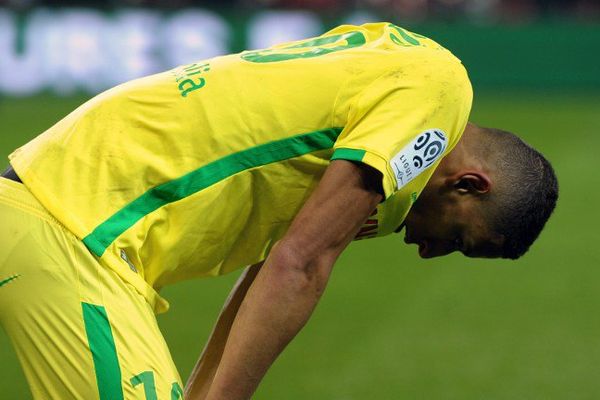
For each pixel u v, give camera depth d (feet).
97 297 30.42
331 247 30.04
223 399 29.55
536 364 67.26
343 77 31.65
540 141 164.04
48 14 200.54
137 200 31.27
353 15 221.66
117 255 30.94
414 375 64.49
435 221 34.58
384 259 95.71
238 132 31.58
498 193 33.78
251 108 31.68
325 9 224.12
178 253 32.30
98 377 30.12
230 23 212.84
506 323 76.13
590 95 222.48
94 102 32.45
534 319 77.36
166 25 207.92
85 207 30.96
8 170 32.12
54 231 30.63
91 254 30.63
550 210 34.94
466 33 224.94
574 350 70.23
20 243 30.53
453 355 68.54
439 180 33.63
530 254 98.68
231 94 31.83
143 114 31.81
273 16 215.31
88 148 31.45
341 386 62.39
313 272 29.76
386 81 31.22
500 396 61.46
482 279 88.99
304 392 61.16
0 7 199.93
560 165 145.89
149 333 31.07
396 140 30.22
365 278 88.69
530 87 225.35
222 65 32.68
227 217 32.42
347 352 68.64
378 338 71.82
